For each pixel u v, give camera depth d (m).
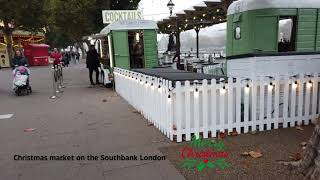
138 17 17.50
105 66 15.34
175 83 5.63
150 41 14.05
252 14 8.75
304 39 8.90
